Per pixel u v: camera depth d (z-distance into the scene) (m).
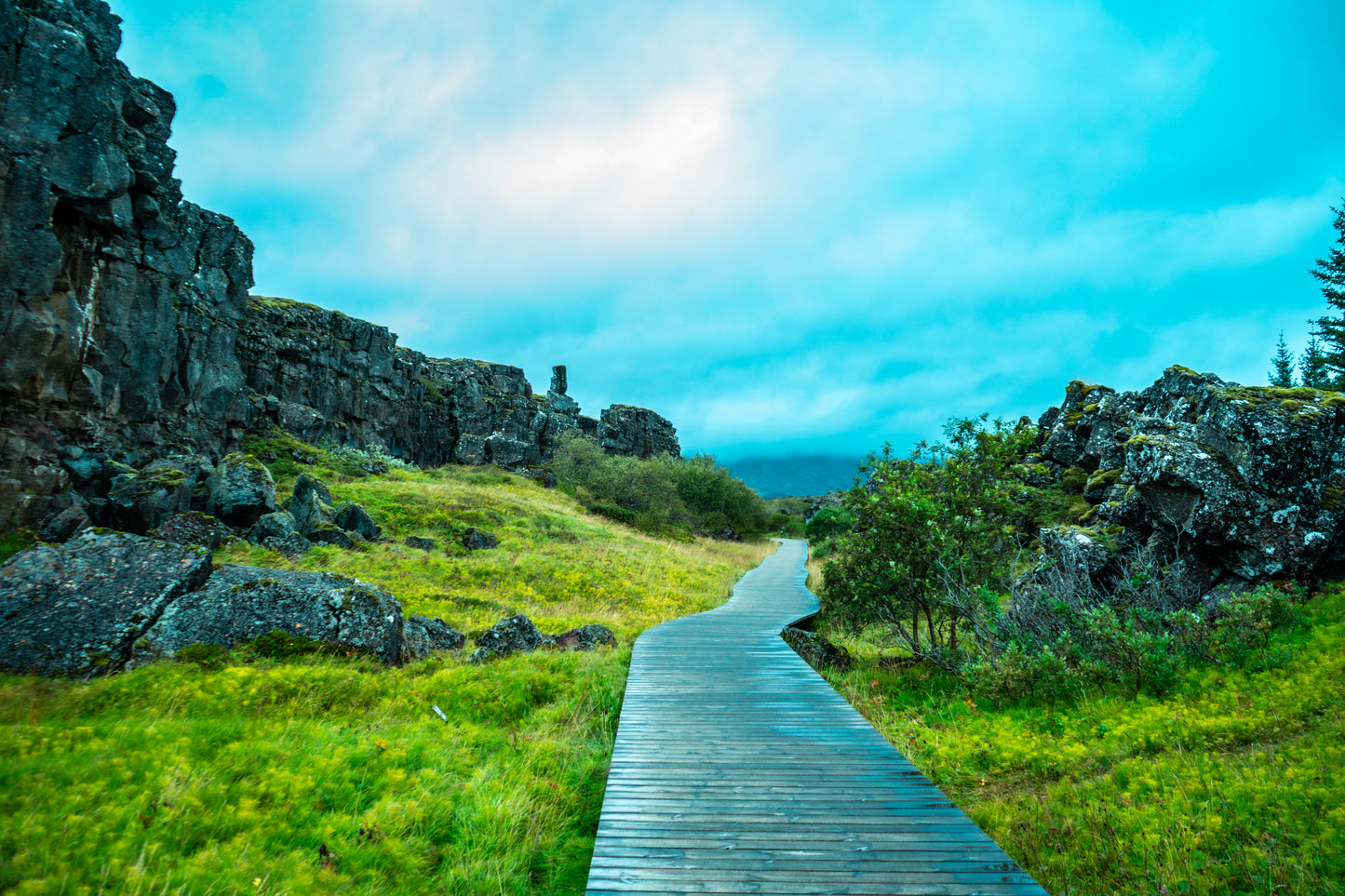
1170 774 5.89
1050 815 5.70
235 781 5.59
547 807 5.96
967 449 13.77
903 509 12.55
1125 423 19.17
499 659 11.64
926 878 4.01
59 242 22.55
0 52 21.31
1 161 21.06
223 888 3.89
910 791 5.44
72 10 25.66
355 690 8.80
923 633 15.27
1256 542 10.62
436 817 5.52
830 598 14.58
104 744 5.83
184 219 34.66
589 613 18.23
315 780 5.73
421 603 16.06
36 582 9.52
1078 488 19.67
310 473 37.16
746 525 63.28
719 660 11.41
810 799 5.26
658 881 3.99
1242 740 6.52
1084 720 7.83
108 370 27.27
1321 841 4.48
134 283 28.64
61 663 8.64
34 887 3.57
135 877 3.76
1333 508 10.60
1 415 21.38
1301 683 7.32
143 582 9.98
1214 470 11.14
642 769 5.99
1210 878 4.39
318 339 48.75
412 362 61.34
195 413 34.44
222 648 9.48
